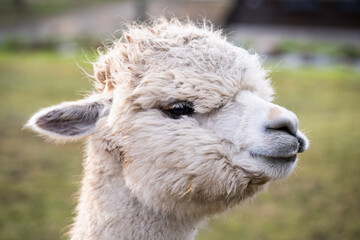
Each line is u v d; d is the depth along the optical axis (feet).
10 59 77.51
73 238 12.29
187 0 136.36
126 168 11.03
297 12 117.80
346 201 27.68
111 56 12.14
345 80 65.26
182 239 11.76
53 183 29.48
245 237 23.79
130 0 180.45
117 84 11.51
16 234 23.47
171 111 10.79
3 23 131.95
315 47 97.66
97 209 11.48
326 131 40.75
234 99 10.84
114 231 11.30
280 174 10.48
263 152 10.28
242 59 11.25
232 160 10.50
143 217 11.32
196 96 10.58
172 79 10.75
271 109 10.44
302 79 64.64
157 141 10.57
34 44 94.94
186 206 11.02
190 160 10.42
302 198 28.09
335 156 34.63
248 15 120.16
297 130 10.74
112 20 132.87
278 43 100.58
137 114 10.88
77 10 157.79
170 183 10.64
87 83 59.57
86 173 12.16
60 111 11.59
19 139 37.55
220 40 11.82
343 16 116.16
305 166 32.83
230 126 10.55
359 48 97.04
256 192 11.40
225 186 10.57
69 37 101.60
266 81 12.15
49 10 156.66
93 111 11.93
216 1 140.97
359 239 23.85
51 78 62.28
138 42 11.64
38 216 25.31
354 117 46.06
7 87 55.98
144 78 10.86
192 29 12.35
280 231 24.45
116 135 11.16
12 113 44.78
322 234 24.30
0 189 28.32
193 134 10.48
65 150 35.58
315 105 51.16
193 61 10.89
